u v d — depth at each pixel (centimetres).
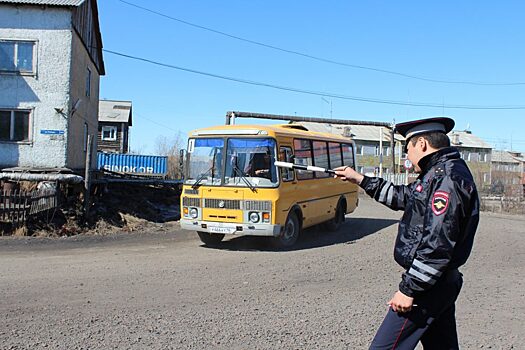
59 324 600
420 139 363
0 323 599
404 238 356
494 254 1308
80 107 2488
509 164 8256
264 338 574
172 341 552
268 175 1203
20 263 1001
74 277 873
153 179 3088
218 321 634
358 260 1121
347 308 718
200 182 1248
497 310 739
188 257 1118
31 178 1867
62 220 1527
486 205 3422
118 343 539
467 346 576
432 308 346
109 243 1326
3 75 2173
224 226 1216
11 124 2188
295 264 1052
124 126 5347
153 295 757
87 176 1602
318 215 1466
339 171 424
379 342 356
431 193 339
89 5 2670
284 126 1373
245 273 946
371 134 7338
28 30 2191
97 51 3014
